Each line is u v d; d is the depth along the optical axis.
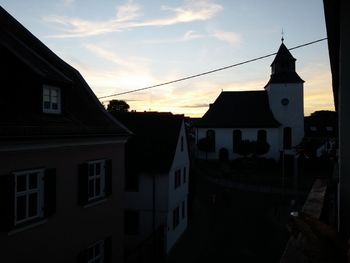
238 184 40.59
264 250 20.34
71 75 14.94
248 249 20.56
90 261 12.59
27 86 10.14
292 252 3.11
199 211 29.73
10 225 8.43
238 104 56.53
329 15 3.63
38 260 9.55
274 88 54.06
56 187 10.28
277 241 21.88
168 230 20.20
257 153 51.59
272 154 52.31
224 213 29.00
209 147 53.56
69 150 10.93
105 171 13.14
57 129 10.27
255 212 29.08
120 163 14.38
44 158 9.77
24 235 9.03
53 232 10.17
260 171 47.88
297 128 53.19
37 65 10.66
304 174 45.62
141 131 23.08
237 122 54.09
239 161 50.81
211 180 43.12
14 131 8.56
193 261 18.94
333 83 6.07
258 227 24.95
